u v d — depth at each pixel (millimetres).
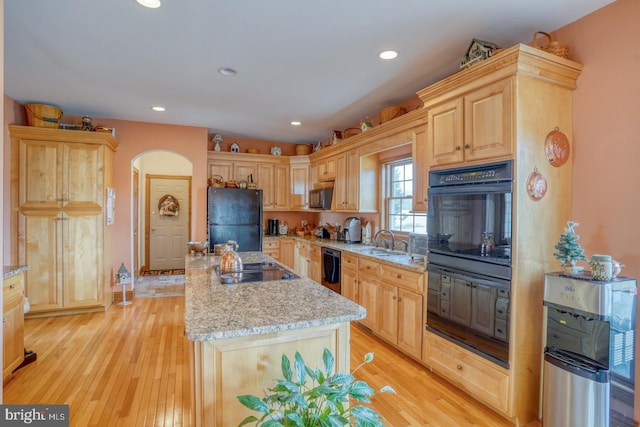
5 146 3678
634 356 1754
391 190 4246
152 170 6762
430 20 2180
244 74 3062
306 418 1206
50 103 3910
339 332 1643
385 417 2133
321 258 4574
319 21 2207
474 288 2248
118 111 4215
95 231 4066
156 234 6809
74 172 3967
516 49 1913
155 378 2586
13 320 2543
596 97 2049
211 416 1441
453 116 2406
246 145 5996
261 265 2822
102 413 2158
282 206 5934
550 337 1880
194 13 2127
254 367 1508
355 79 3158
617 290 1668
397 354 3055
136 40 2463
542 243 2074
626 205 1918
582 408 1708
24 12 2105
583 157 2113
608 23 1990
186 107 4047
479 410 2219
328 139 5945
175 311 4191
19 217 3781
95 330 3541
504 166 2037
